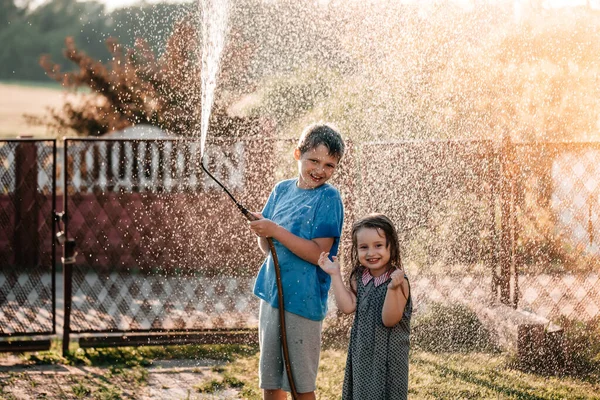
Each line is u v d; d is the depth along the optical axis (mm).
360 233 3254
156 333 5398
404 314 3227
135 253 7016
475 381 4418
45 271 7980
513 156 5359
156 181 6039
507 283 5340
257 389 4332
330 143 3344
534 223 5383
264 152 5930
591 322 5176
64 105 10609
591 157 5930
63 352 5219
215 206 5953
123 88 9953
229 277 5941
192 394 4332
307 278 3299
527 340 4727
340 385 4375
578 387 4359
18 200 6438
